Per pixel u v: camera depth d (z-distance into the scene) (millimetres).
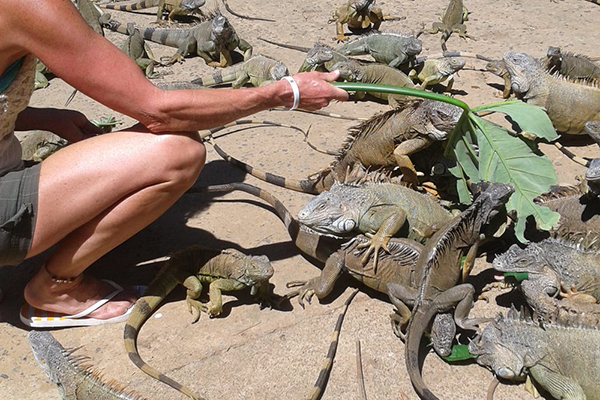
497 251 1907
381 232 1771
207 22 2973
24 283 1818
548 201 1969
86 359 1630
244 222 2023
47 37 1440
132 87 1515
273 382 1592
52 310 1687
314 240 1852
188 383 1591
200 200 2115
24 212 1537
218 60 3025
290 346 1665
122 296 1736
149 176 1577
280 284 1826
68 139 1843
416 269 1694
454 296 1617
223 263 1725
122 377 1596
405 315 1649
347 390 1568
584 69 2650
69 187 1552
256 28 3354
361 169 2049
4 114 1531
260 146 2357
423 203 1867
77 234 1618
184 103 1547
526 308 1742
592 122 2104
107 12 3760
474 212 1717
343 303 1773
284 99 1635
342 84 1720
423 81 2715
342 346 1662
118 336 1689
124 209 1599
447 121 1922
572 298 1739
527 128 1936
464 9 3270
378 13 3193
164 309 1762
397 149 2021
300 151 2320
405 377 1594
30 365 1630
